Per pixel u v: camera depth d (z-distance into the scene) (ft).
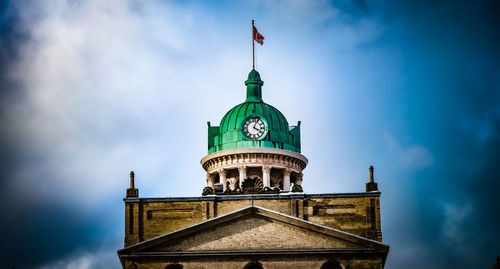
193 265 347.15
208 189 362.94
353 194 360.69
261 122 422.82
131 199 360.69
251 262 346.74
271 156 419.33
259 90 433.89
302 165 427.33
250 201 360.89
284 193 362.74
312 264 346.33
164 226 359.66
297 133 430.61
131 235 358.43
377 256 346.54
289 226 350.02
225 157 420.77
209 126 430.20
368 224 358.43
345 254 346.74
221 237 349.41
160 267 347.36
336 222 358.64
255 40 441.68
